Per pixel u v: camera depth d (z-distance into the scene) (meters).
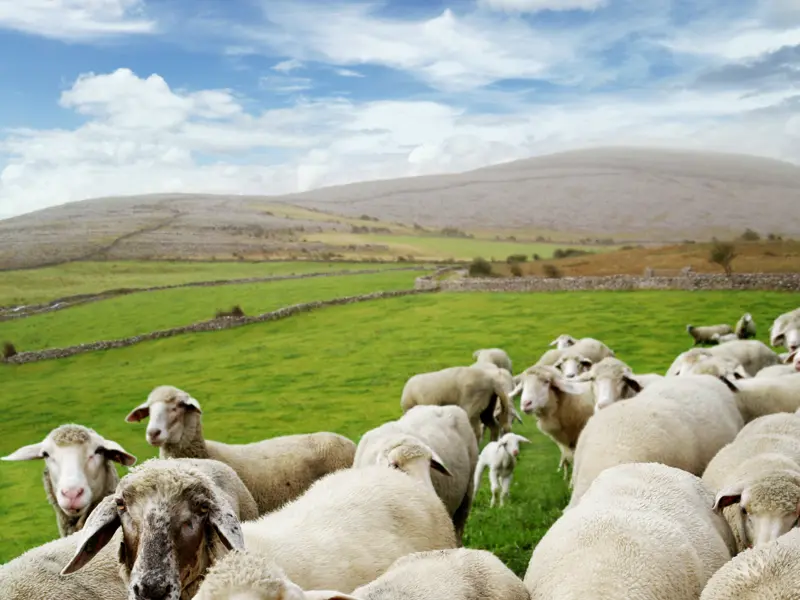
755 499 6.32
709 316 42.09
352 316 55.38
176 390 10.81
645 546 5.57
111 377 46.56
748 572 4.66
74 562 4.83
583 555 5.58
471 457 11.30
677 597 5.37
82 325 65.62
